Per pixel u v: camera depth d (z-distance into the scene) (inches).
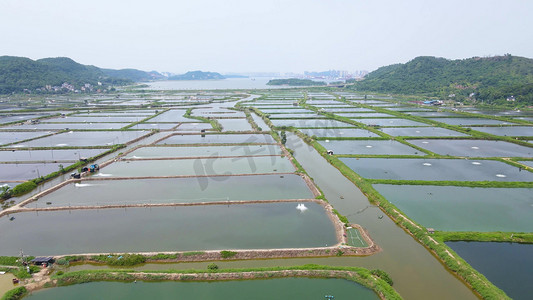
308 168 2878.9
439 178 2532.0
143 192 2263.8
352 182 2517.2
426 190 2290.8
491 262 1454.2
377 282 1290.6
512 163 2878.9
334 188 2399.1
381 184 2402.8
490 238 1627.7
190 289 1294.3
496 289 1238.9
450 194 2218.3
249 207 2037.4
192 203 2055.9
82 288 1302.9
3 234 1708.9
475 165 2876.5
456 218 1863.9
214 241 1637.6
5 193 2212.1
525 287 1289.4
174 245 1599.4
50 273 1391.5
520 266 1428.4
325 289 1290.6
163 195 2209.6
